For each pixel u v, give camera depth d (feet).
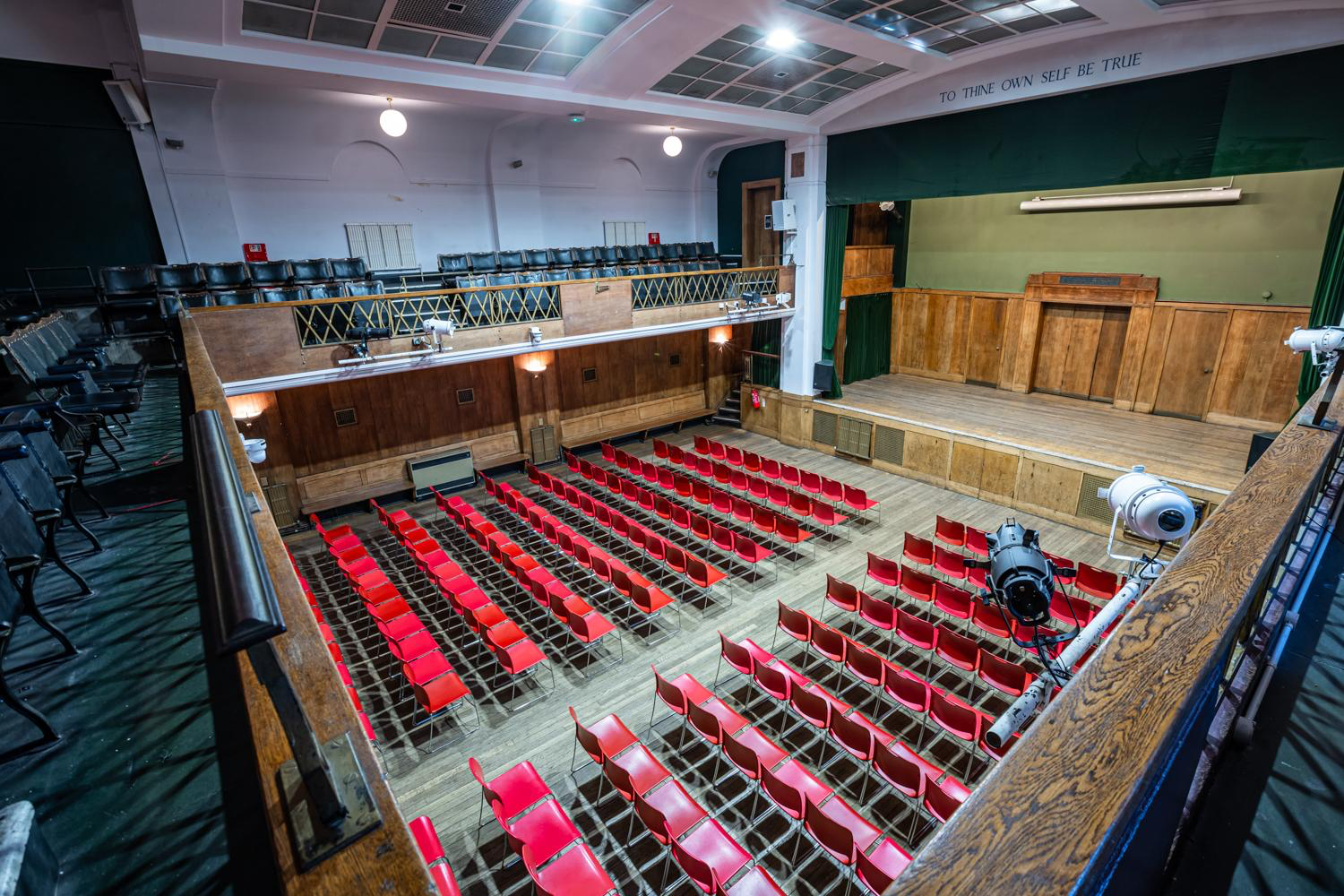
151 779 8.65
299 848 4.30
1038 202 46.57
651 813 16.39
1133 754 3.72
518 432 49.96
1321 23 25.54
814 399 51.29
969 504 40.81
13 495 12.25
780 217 48.73
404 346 36.68
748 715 23.47
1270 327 38.06
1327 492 11.09
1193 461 34.65
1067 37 31.12
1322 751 7.17
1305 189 35.81
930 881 3.05
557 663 26.94
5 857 6.64
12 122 35.37
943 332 54.95
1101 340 45.93
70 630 11.90
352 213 44.06
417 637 25.44
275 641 6.19
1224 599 5.18
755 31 30.48
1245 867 5.98
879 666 21.86
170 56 24.68
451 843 19.16
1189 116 30.01
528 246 50.96
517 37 28.89
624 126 50.78
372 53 28.14
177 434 23.13
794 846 18.37
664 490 44.80
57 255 37.47
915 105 39.81
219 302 34.01
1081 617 25.23
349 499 42.39
